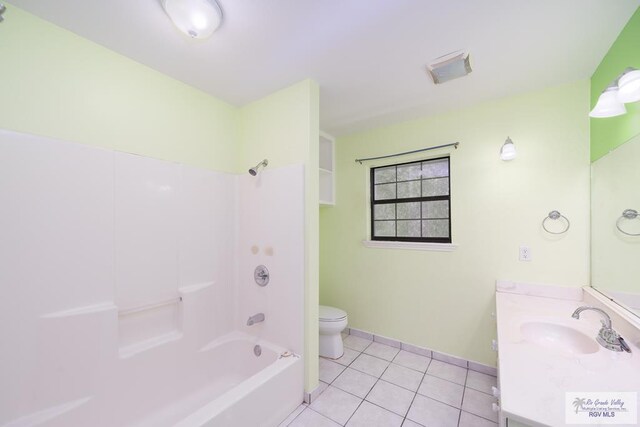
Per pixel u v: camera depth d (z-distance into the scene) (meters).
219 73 1.77
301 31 1.37
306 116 1.84
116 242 1.52
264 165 2.06
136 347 1.60
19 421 1.17
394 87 1.95
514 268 2.04
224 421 1.26
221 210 2.13
